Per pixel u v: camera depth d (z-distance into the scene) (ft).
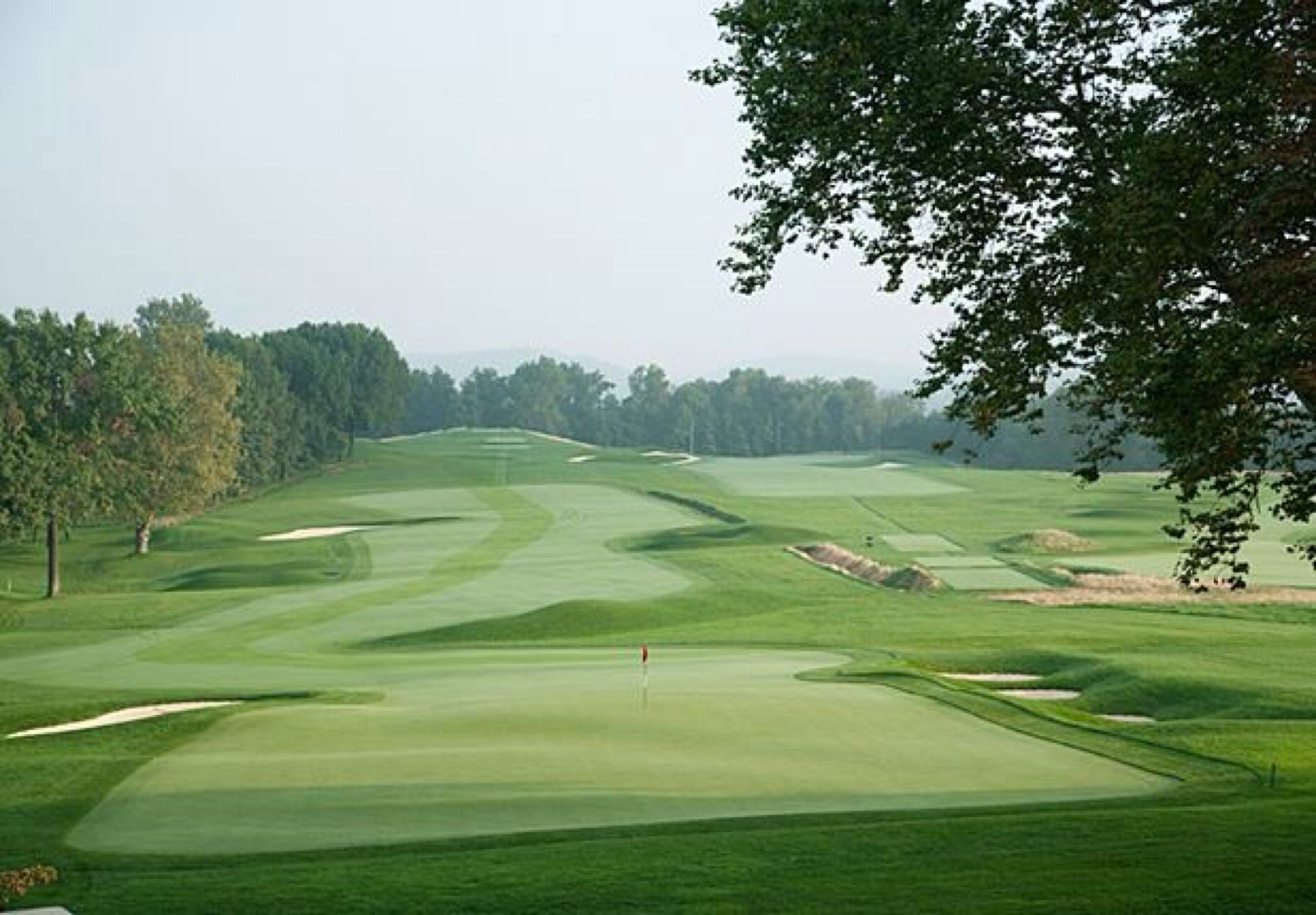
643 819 61.05
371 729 85.40
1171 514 326.85
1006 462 559.79
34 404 258.78
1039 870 48.78
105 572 294.87
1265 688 112.47
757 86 50.60
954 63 48.16
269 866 52.65
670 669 124.06
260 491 456.86
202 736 84.79
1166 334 46.42
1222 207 45.62
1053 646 147.54
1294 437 49.60
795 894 46.39
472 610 191.83
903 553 263.08
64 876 51.75
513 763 73.46
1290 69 43.80
